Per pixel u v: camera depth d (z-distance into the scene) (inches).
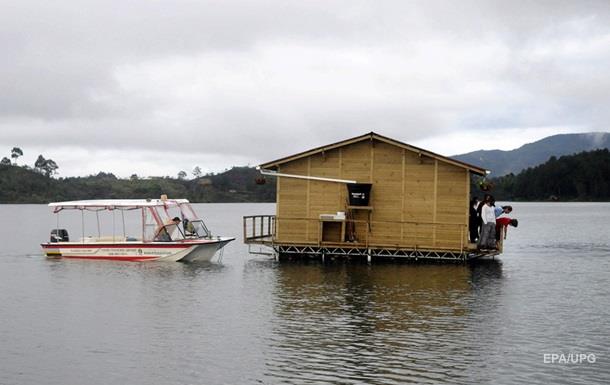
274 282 1135.6
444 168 1318.9
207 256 1430.9
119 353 724.7
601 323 832.9
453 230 1310.3
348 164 1364.4
